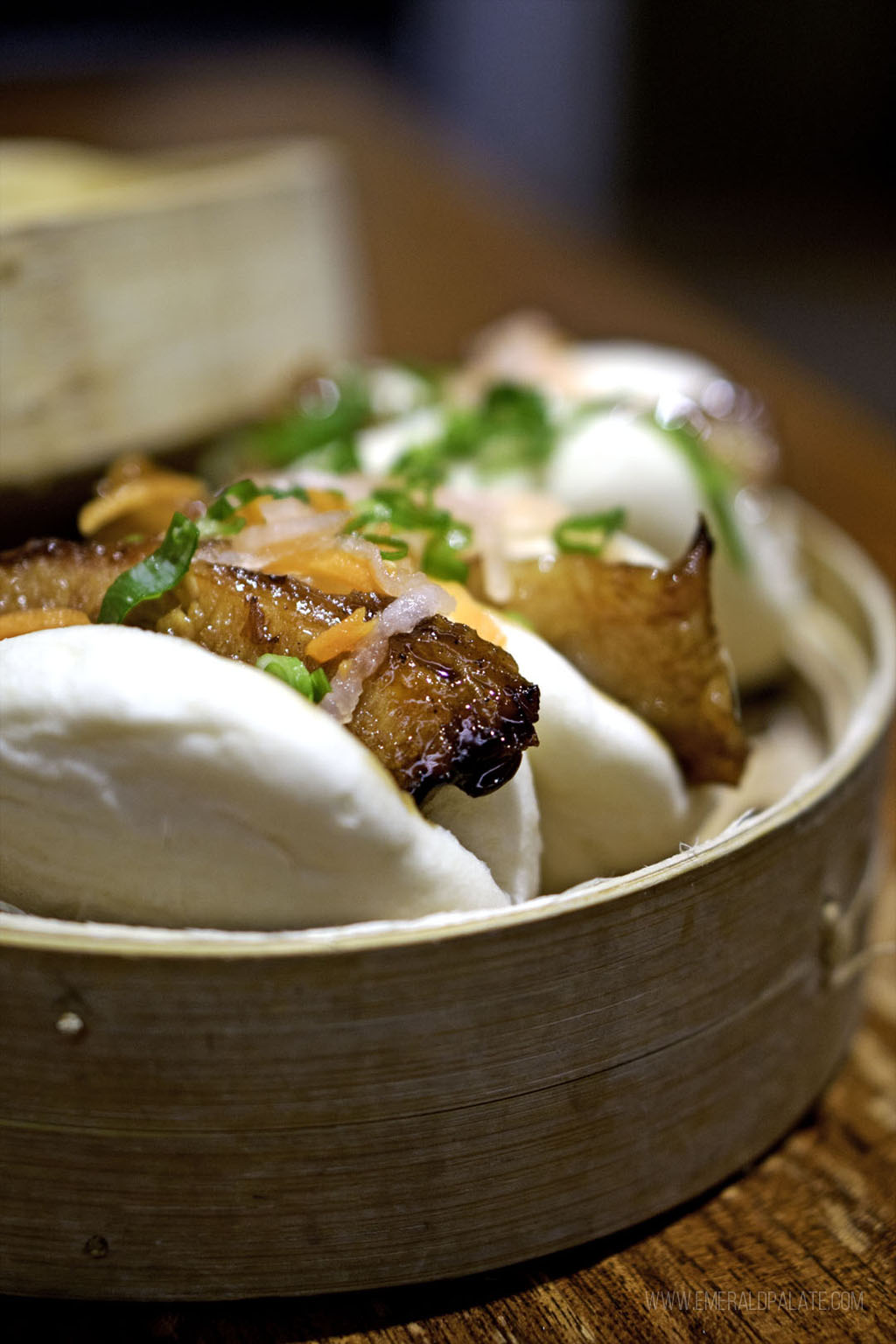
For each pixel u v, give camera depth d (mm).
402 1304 310
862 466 620
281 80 975
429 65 1312
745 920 316
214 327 457
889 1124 354
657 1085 315
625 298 766
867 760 338
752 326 1090
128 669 286
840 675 425
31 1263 305
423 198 852
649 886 300
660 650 331
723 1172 334
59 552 319
